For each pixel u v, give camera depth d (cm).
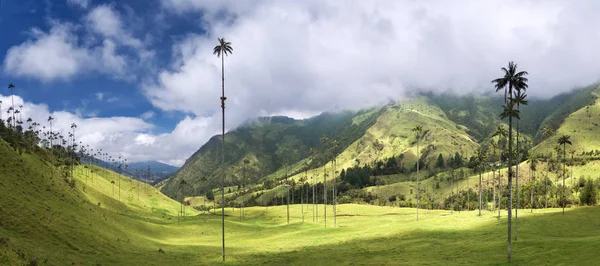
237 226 13912
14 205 5394
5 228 4803
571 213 11369
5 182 5916
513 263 5303
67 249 5300
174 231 11550
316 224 14862
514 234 7894
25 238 4831
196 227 12681
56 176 9238
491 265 5331
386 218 15962
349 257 6912
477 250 6731
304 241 10150
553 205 19150
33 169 7656
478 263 5538
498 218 11225
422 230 9956
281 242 10194
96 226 7012
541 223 9319
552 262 5006
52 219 5841
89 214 7488
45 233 5369
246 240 11006
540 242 6562
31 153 9262
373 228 11831
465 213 15612
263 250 8406
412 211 18900
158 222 15600
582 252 5203
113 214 9850
